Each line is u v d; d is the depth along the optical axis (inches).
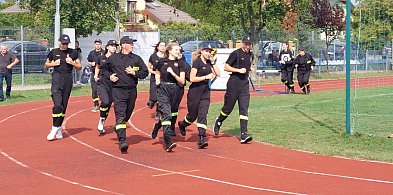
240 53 546.3
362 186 389.1
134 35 1409.9
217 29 1636.3
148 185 391.9
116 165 458.0
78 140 573.0
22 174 427.2
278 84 1392.7
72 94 1076.5
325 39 1931.6
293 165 458.0
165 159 481.4
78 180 407.2
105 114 604.7
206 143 526.6
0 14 2246.6
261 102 932.0
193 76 519.5
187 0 1528.1
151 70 655.1
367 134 590.9
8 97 976.9
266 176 419.5
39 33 1275.8
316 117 735.1
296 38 1688.0
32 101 943.7
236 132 623.8
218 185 391.9
